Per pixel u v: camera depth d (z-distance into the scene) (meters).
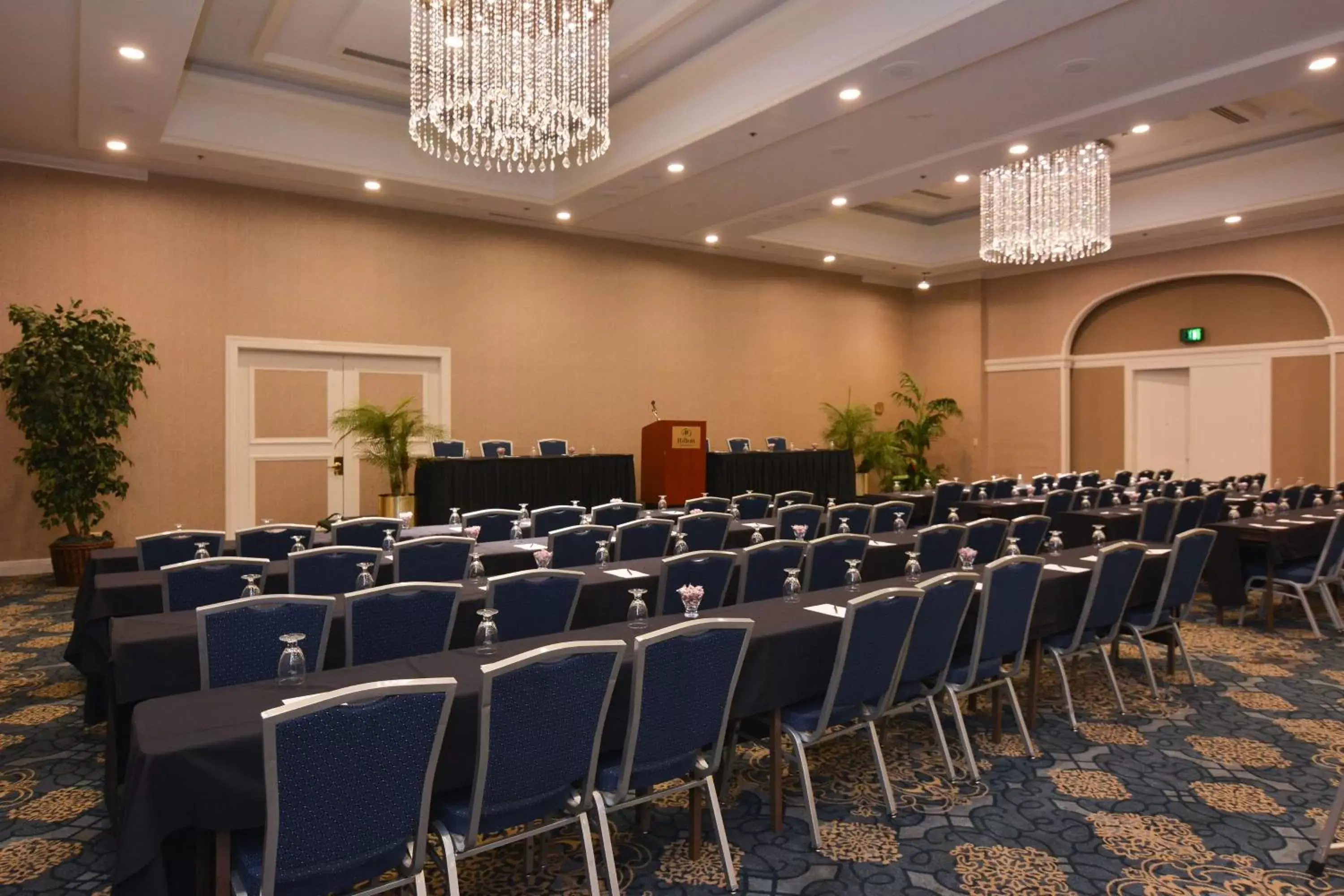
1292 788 3.75
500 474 10.25
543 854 3.07
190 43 6.44
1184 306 13.91
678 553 5.55
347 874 2.15
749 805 3.58
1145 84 7.34
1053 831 3.34
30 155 8.95
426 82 8.00
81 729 4.53
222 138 8.84
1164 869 3.05
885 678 3.36
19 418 8.19
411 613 3.39
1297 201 10.91
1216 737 4.36
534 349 12.22
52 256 9.12
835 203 10.97
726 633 2.78
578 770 2.54
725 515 6.23
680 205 11.06
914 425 15.73
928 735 4.38
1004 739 4.34
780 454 12.59
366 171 9.70
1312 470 12.54
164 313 9.66
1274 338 12.92
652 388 13.36
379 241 10.98
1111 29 6.36
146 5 5.90
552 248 12.40
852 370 15.88
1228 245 12.94
